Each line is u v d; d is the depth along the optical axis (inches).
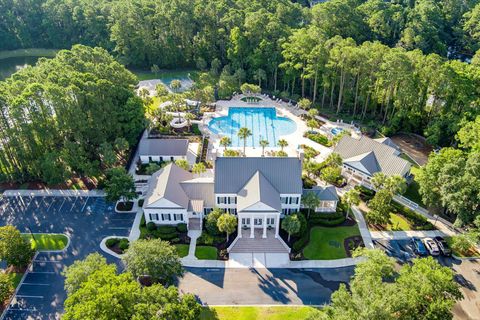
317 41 4670.3
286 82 5022.1
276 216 2824.8
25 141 3282.5
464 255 2795.3
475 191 2805.1
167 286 2534.5
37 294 2529.5
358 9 6392.7
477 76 3816.4
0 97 3095.5
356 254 2502.5
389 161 3444.9
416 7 6643.7
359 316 1834.4
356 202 2970.0
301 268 2701.8
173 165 3255.4
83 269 2246.6
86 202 3299.7
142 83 5359.3
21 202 3294.8
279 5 5703.7
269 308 2413.9
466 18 6707.7
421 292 2010.3
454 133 3907.5
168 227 2994.6
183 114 4643.2
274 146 4065.0
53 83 3494.1
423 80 4037.9
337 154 3459.6
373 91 4451.3
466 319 2345.0
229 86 5027.1
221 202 3043.8
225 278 2623.0
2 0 6309.1
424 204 3292.3
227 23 5467.5
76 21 6151.6
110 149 3476.9
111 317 1817.2
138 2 5797.2
